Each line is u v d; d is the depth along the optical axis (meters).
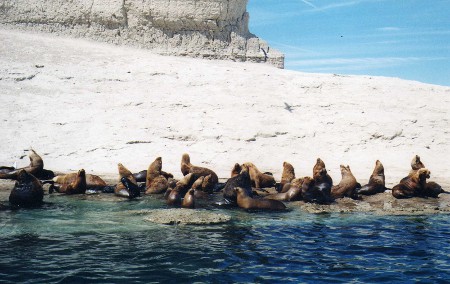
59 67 27.89
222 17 35.78
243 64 34.81
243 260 8.91
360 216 13.20
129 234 10.46
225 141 22.58
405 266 8.81
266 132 23.55
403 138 23.91
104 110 24.12
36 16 34.78
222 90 27.53
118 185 15.41
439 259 9.28
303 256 9.30
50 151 20.08
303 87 28.83
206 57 35.22
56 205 13.43
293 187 15.28
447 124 25.56
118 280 7.62
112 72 28.33
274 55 36.91
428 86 31.25
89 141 21.23
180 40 35.47
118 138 21.67
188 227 11.27
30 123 22.00
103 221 11.59
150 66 29.94
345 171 16.12
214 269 8.32
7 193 14.48
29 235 10.14
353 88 29.17
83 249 9.23
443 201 15.40
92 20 35.34
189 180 14.83
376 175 16.72
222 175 19.11
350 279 8.05
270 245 10.01
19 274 7.74
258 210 13.55
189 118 24.14
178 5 35.06
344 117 25.47
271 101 26.69
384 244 10.31
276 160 21.64
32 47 30.03
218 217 12.24
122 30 35.38
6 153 19.30
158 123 23.34
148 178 16.38
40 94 24.73
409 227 11.96
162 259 8.77
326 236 10.91
